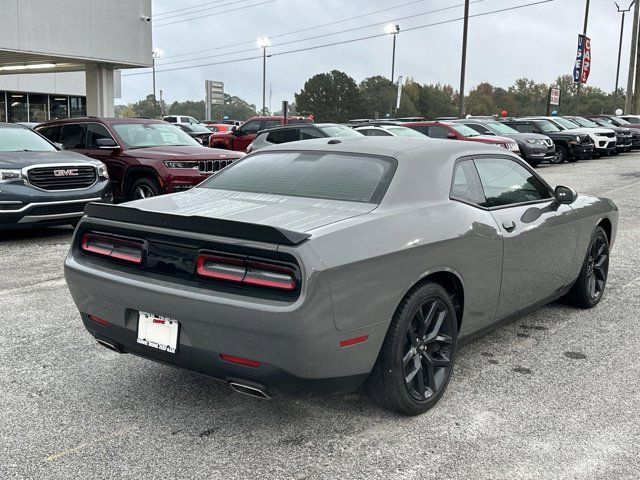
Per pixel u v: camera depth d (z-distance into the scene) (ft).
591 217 17.47
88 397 12.44
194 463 10.05
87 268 11.67
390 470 9.88
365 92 388.78
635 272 23.17
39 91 107.34
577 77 135.33
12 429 11.12
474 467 9.98
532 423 11.45
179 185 32.55
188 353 10.39
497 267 13.34
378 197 11.67
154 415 11.71
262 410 11.95
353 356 10.27
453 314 12.21
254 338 9.66
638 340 15.96
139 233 11.02
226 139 73.56
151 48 77.92
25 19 64.13
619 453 10.41
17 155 28.40
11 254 25.93
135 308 10.93
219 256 10.12
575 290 18.04
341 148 13.74
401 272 10.78
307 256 9.52
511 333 16.46
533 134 69.67
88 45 70.33
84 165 28.76
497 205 13.87
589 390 12.92
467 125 72.69
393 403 11.26
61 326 16.67
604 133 82.48
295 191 12.55
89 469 9.84
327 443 10.71
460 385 13.12
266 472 9.81
